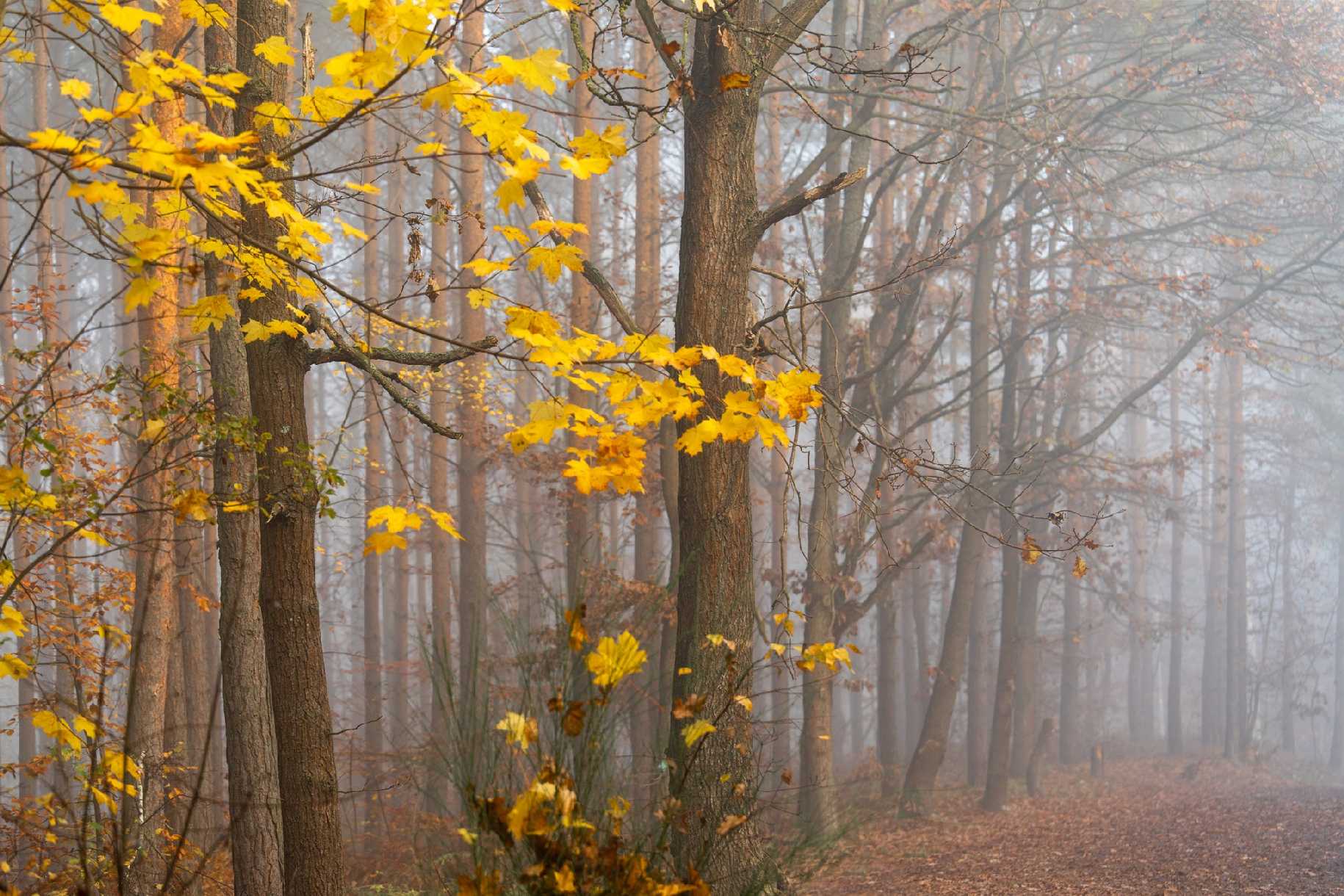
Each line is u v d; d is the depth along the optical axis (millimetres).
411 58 2832
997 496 19188
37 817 5957
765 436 3262
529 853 2697
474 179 17656
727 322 7340
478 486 18125
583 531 16172
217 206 3213
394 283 21547
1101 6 19719
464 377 15148
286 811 5371
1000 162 17094
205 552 11453
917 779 18375
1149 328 20438
